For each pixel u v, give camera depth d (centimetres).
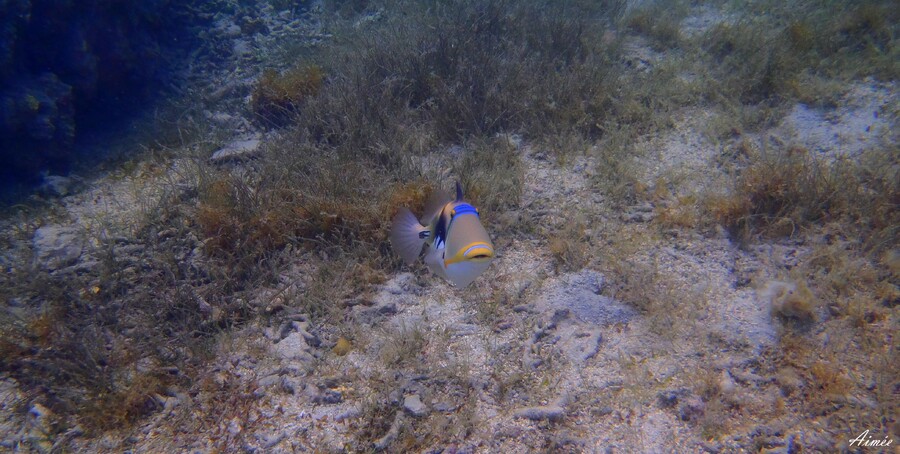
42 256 496
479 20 865
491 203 510
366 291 441
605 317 396
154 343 395
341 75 757
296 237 484
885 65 652
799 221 458
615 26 922
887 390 322
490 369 362
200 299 436
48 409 354
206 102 808
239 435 329
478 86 689
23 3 606
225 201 494
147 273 471
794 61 675
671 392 331
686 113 663
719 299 404
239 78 873
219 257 476
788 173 470
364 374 366
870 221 446
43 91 629
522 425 320
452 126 651
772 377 340
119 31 756
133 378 364
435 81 711
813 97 634
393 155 595
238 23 1016
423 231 231
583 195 539
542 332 385
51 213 577
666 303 398
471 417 326
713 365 351
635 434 312
